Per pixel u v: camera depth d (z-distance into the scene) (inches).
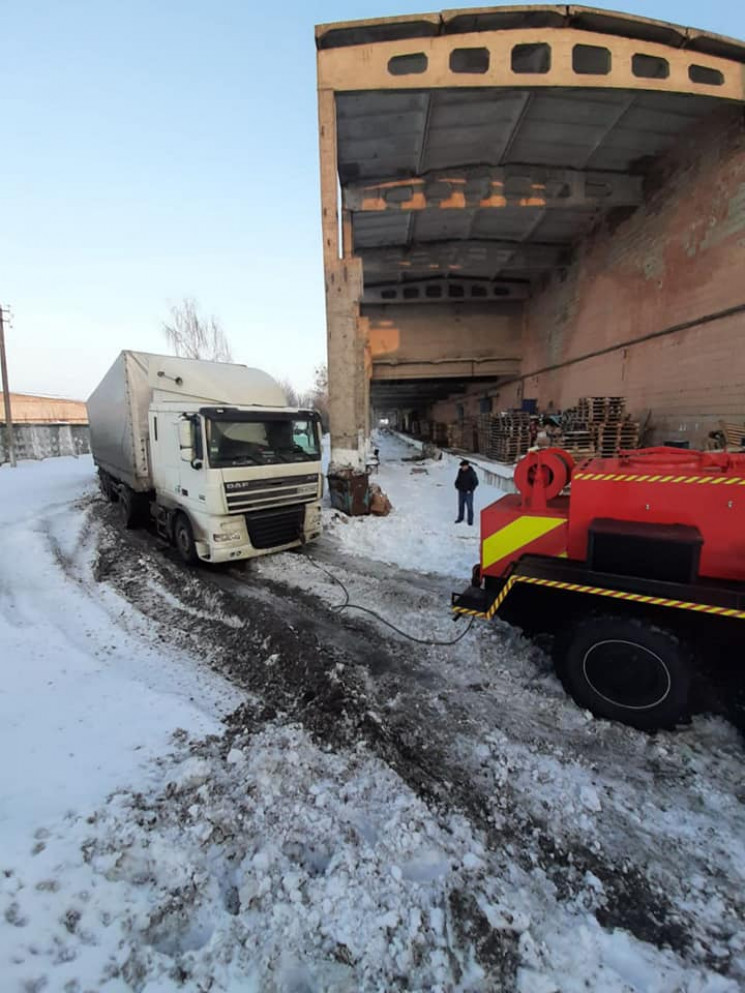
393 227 697.0
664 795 110.6
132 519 364.5
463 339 964.6
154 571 269.7
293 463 287.1
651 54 410.9
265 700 147.9
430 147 533.0
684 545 124.6
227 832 95.4
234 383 303.4
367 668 166.9
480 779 115.1
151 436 322.7
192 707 141.3
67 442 1299.2
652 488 134.3
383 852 92.1
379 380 1021.2
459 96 450.0
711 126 466.9
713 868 92.8
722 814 105.3
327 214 455.5
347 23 402.0
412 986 70.2
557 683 154.9
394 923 78.1
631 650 129.8
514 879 89.5
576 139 515.2
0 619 202.5
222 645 185.9
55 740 123.6
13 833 90.5
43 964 67.9
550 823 102.9
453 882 87.2
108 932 74.1
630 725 133.1
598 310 680.4
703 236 480.4
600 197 580.7
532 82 412.2
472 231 717.3
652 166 557.6
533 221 682.2
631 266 600.1
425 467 811.4
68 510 431.8
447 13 394.9
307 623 203.9
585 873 91.5
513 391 1017.5
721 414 463.5
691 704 133.5
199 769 110.9
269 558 297.6
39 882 80.0
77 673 161.3
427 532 360.8
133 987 66.9
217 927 76.5
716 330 467.5
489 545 163.8
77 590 238.5
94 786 106.1
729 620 124.9
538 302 883.4
